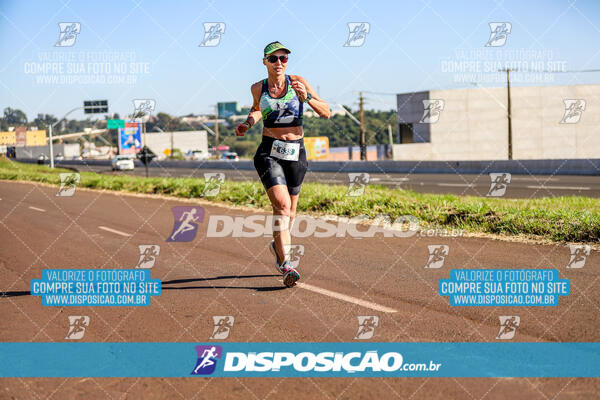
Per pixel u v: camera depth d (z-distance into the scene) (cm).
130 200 1719
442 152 5531
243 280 589
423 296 500
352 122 7050
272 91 522
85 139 8425
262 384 324
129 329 432
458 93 5503
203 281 590
